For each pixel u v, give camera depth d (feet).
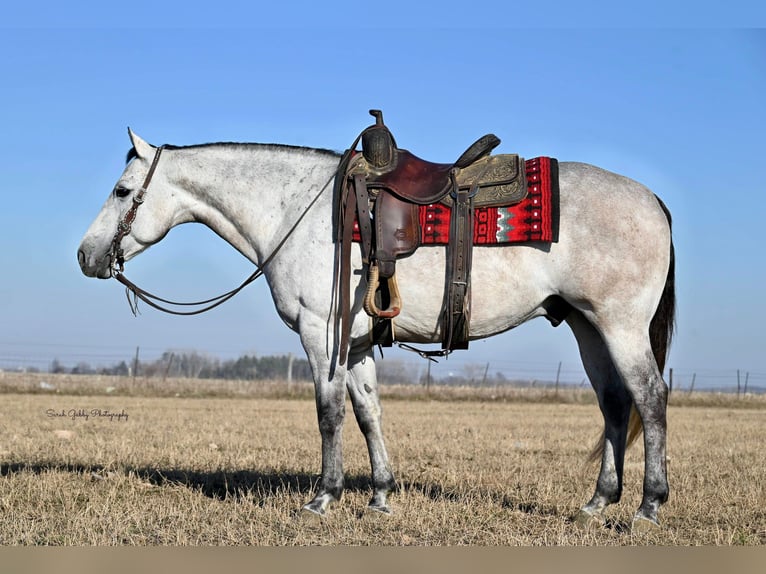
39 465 33.88
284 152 24.79
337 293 22.68
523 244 21.90
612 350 21.81
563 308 23.17
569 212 21.89
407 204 22.29
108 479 29.78
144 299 25.71
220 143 25.45
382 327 22.70
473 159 22.61
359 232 22.48
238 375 216.33
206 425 58.34
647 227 21.98
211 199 25.09
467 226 21.95
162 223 25.40
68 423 57.41
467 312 22.03
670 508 25.53
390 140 22.94
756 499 27.12
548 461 39.88
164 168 25.34
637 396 21.62
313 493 26.66
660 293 22.34
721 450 45.98
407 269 22.18
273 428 56.90
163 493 27.50
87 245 25.32
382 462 23.84
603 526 22.34
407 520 22.53
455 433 55.77
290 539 20.65
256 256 24.84
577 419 74.08
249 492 25.63
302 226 23.36
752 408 109.09
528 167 22.45
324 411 22.68
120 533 21.11
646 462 21.49
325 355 22.74
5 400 85.30
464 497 26.63
